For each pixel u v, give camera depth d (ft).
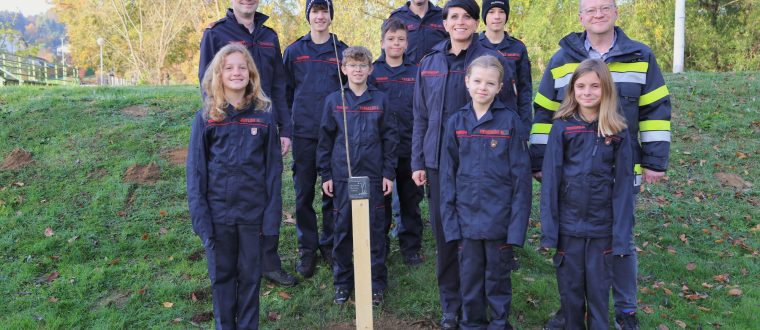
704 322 12.72
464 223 10.99
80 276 14.17
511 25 65.98
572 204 10.64
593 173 10.47
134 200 18.11
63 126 23.00
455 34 11.69
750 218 18.48
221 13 78.23
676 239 17.21
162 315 12.76
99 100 26.58
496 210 10.79
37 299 13.25
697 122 26.21
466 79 11.14
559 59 11.74
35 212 17.13
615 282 11.55
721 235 17.53
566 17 59.11
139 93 29.22
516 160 10.83
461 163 11.04
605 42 11.53
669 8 56.70
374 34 62.18
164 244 15.88
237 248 11.09
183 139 22.76
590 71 10.34
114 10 93.56
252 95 11.02
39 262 14.83
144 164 20.31
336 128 13.21
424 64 12.28
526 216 10.80
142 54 89.66
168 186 19.06
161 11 87.66
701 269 15.26
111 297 13.48
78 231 16.21
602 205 10.53
